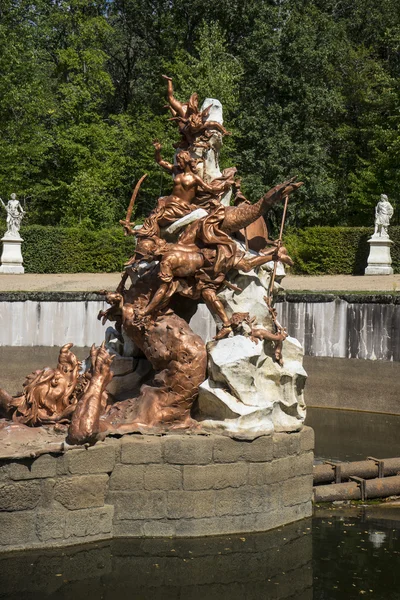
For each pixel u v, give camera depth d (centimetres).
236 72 3669
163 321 1059
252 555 923
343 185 4012
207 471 966
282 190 1074
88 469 932
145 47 4519
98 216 3684
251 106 3712
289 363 1086
